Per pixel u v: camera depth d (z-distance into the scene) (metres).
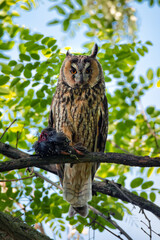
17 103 10.62
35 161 7.30
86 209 9.87
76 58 10.74
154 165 7.53
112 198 10.48
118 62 10.89
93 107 10.59
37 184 9.23
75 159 7.59
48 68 9.81
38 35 9.30
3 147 8.98
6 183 9.29
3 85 10.03
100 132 10.88
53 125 10.95
